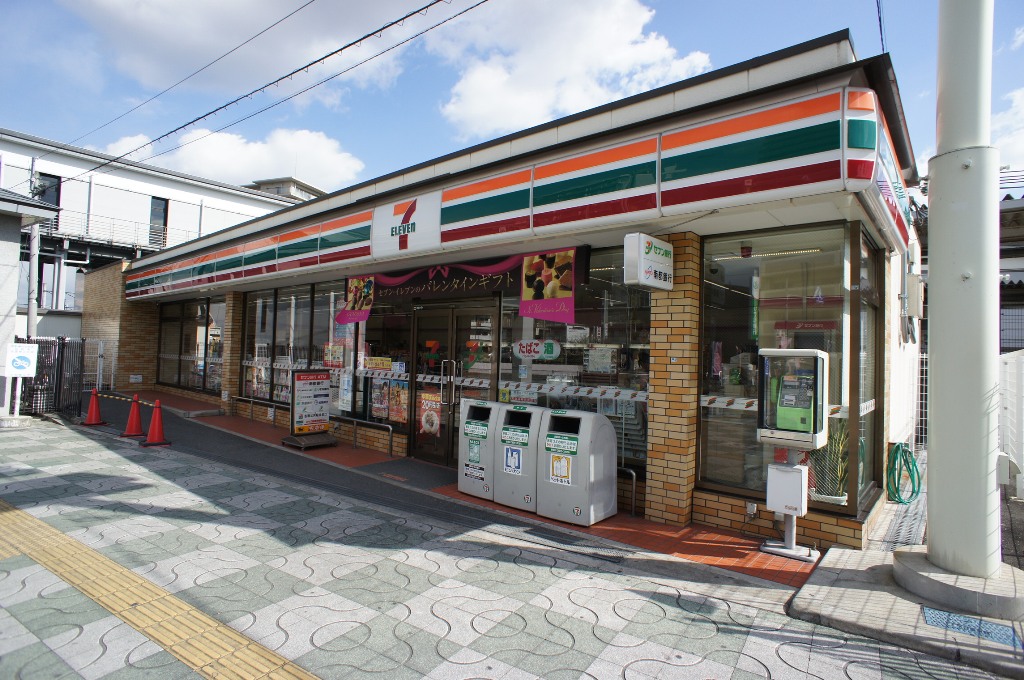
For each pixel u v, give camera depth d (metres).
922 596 3.95
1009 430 8.63
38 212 10.47
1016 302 13.55
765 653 3.34
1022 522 6.32
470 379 7.93
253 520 5.53
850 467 5.11
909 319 6.30
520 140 6.53
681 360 5.67
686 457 5.66
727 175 4.56
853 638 3.53
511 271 7.14
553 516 5.79
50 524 5.21
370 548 4.89
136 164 27.14
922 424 10.66
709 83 5.03
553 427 5.95
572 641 3.43
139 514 5.58
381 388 9.37
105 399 14.29
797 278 5.50
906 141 5.35
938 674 3.15
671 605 3.95
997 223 4.08
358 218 7.95
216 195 30.58
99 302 17.70
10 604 3.72
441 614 3.73
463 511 6.05
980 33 4.10
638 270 5.11
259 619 3.60
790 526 4.95
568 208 5.57
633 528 5.58
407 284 8.49
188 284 12.52
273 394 11.76
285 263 9.38
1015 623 3.58
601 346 6.65
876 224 5.60
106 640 3.31
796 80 4.21
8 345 10.36
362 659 3.18
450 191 6.68
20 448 8.41
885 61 4.02
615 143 5.25
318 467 7.91
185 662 3.11
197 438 9.79
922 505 6.63
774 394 4.86
